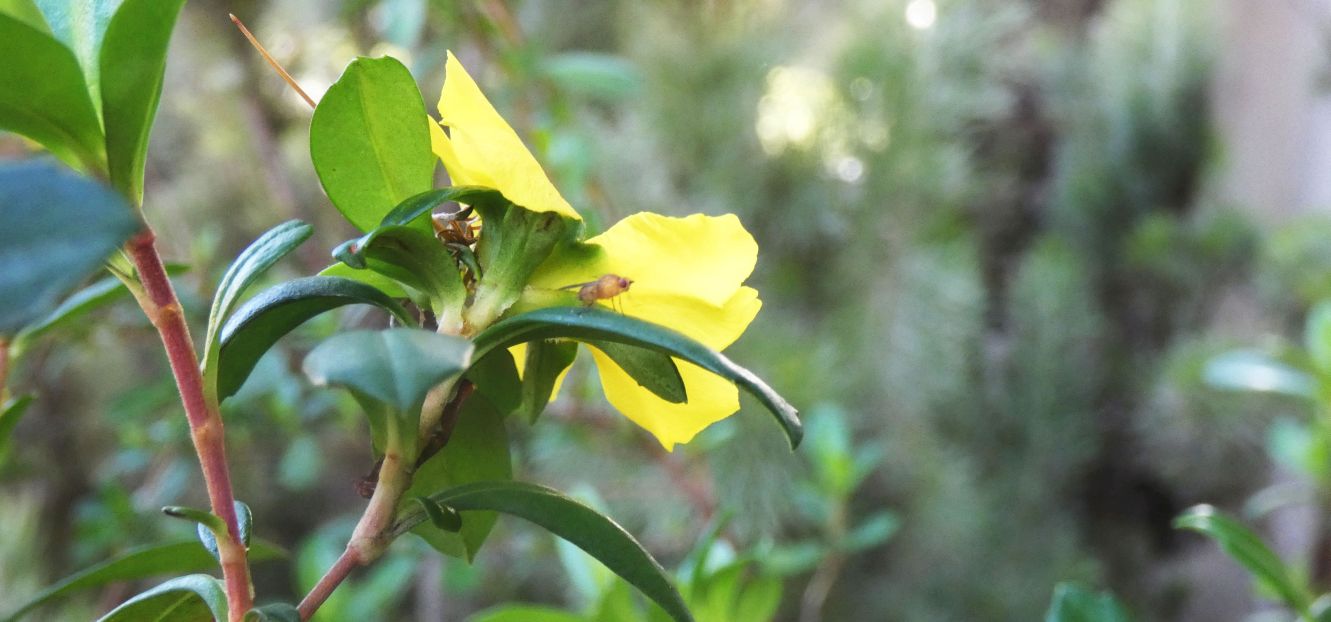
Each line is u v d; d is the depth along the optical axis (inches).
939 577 22.4
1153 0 28.2
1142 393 25.6
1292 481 21.8
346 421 17.6
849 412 21.1
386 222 5.7
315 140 6.0
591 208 13.8
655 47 21.2
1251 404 21.3
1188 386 22.1
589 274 6.1
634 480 18.7
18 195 4.3
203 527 6.4
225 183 23.7
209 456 5.7
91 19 5.6
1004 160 31.1
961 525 22.2
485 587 21.7
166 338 5.6
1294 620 13.5
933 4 22.3
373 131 6.0
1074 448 25.0
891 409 22.8
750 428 17.8
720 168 21.2
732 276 6.1
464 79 5.8
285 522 24.7
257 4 19.8
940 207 23.3
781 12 22.5
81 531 16.3
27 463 18.3
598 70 16.0
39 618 15.0
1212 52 27.6
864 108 21.9
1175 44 27.6
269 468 22.8
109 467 19.7
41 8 5.7
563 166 15.0
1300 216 23.9
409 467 5.8
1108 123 28.6
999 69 26.2
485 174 5.8
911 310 22.4
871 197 22.1
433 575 17.8
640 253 6.1
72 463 21.3
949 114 22.5
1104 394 27.0
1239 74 28.2
